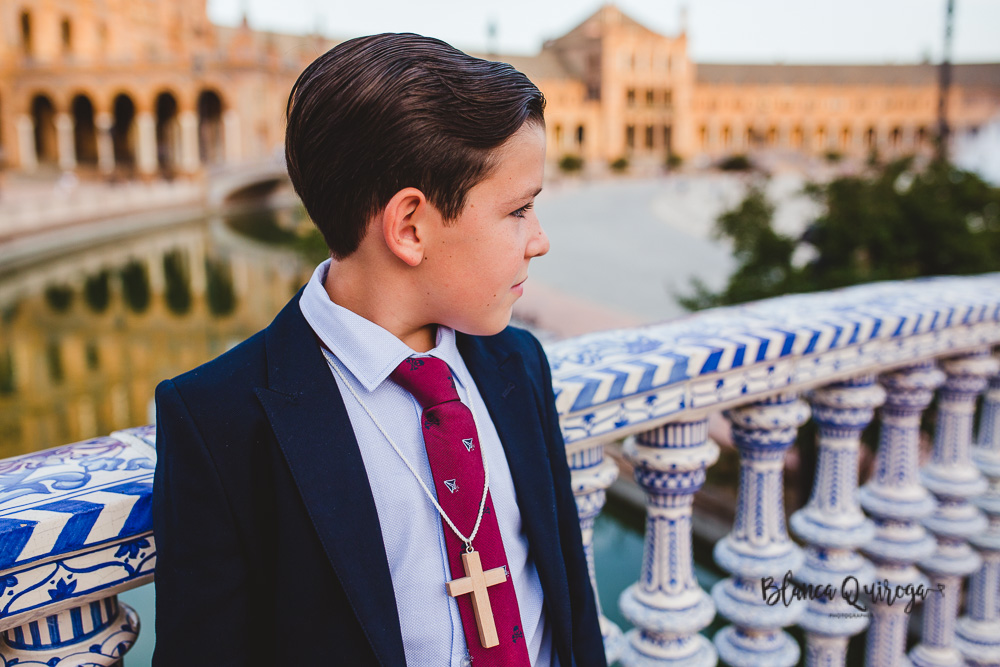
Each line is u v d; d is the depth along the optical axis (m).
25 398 16.62
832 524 1.58
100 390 17.31
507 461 0.91
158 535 0.74
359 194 0.76
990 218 8.84
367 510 0.78
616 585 8.86
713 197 42.91
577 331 18.67
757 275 9.33
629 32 77.25
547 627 0.97
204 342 21.14
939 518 1.81
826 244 8.91
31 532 0.73
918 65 84.94
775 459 1.43
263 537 0.78
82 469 0.85
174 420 0.75
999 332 1.76
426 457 0.83
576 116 77.50
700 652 1.37
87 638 0.85
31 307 23.92
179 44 70.69
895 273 8.16
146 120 55.91
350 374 0.83
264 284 27.92
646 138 80.75
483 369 0.93
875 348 1.51
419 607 0.81
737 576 1.47
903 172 9.19
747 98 82.06
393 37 0.76
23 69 55.66
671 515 1.33
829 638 1.63
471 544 0.82
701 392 1.26
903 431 1.70
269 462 0.77
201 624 0.74
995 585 1.95
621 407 1.17
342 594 0.77
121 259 31.53
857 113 82.81
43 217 32.34
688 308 9.49
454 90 0.73
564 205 43.38
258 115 56.72
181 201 44.25
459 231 0.77
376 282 0.81
